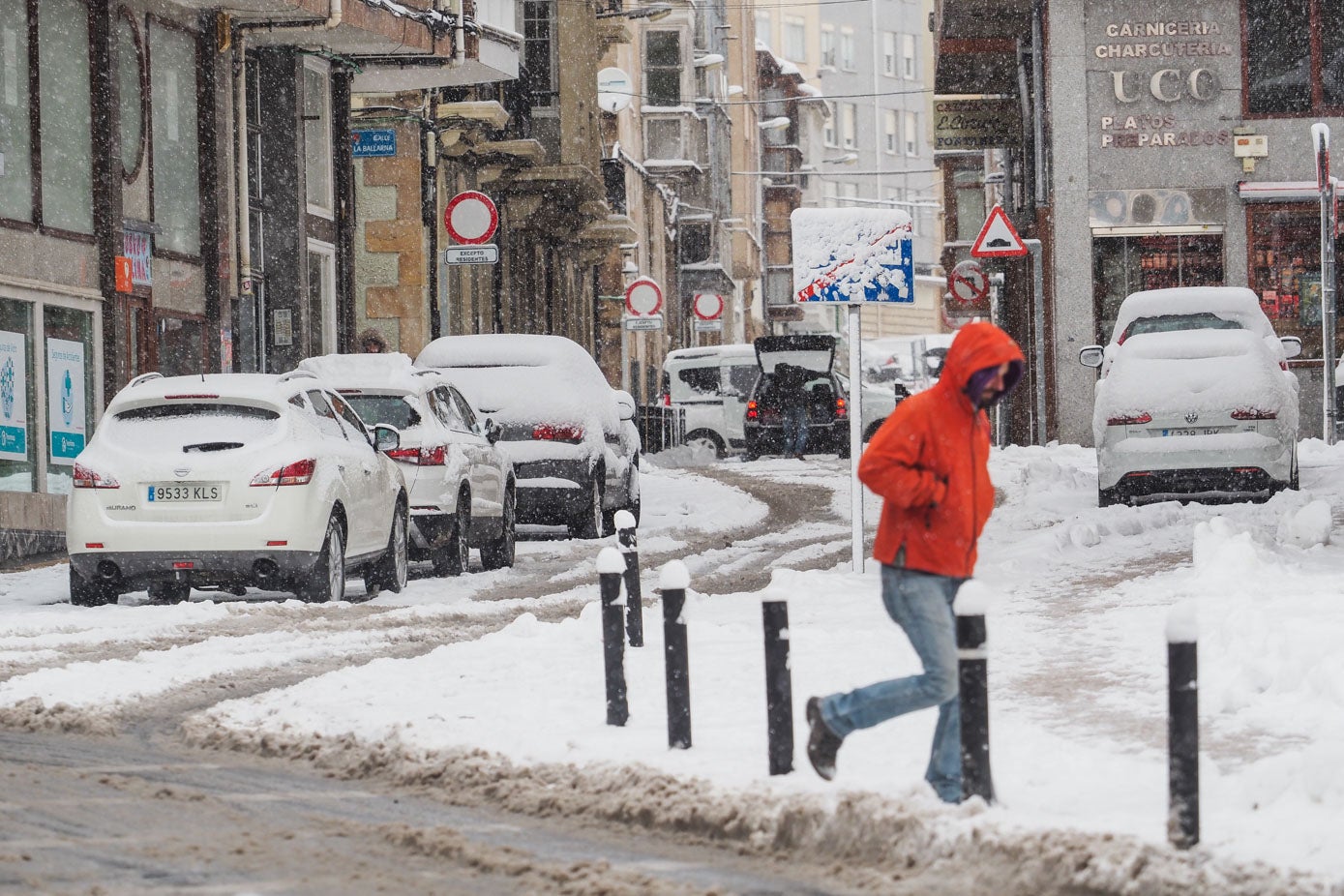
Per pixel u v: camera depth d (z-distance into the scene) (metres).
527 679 19.92
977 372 13.14
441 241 70.00
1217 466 38.31
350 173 58.25
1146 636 21.95
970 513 13.27
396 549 32.47
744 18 170.12
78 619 26.94
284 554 28.39
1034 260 65.69
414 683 19.81
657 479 62.84
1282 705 17.34
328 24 50.16
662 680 19.58
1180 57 64.12
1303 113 63.91
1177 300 42.31
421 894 11.89
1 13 40.31
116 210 43.72
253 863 12.63
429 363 43.00
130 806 14.45
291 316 53.69
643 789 14.20
